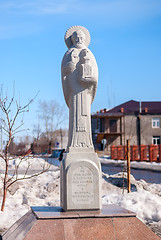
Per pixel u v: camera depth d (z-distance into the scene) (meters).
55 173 16.03
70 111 8.50
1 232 8.40
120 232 6.95
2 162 27.94
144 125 60.97
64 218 7.01
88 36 8.98
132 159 43.50
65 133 71.94
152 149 41.34
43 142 45.47
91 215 7.11
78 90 8.44
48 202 11.95
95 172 7.77
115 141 61.19
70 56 8.51
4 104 10.71
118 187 14.83
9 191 12.88
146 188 14.58
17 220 8.44
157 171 29.67
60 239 6.69
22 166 27.95
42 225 6.84
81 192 7.69
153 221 9.82
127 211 7.59
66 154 8.01
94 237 6.82
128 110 63.31
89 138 8.23
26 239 6.61
